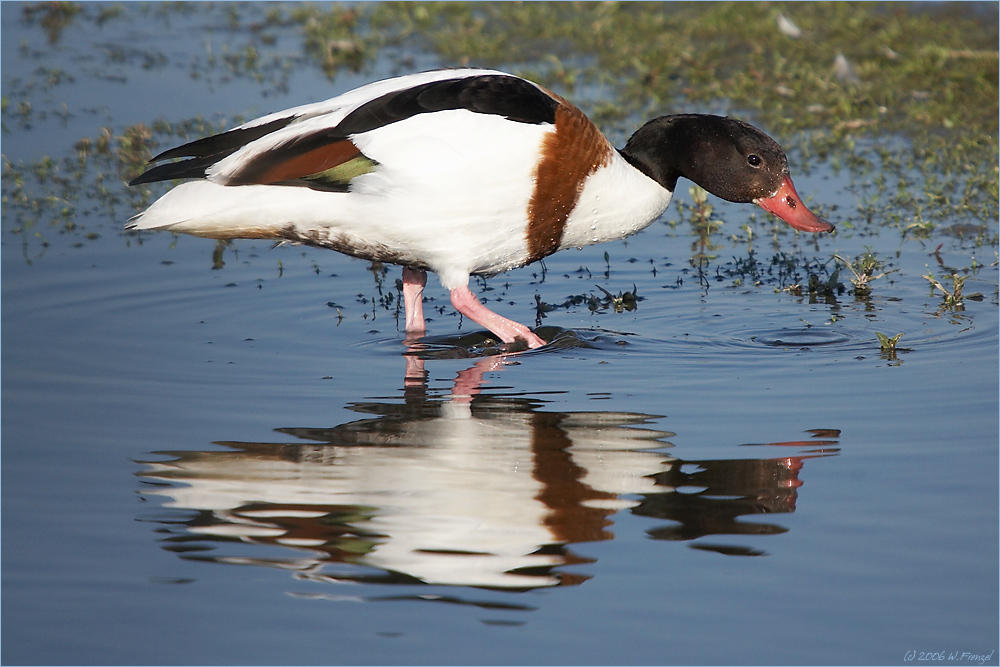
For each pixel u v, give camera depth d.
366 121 8.28
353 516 6.00
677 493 6.20
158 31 21.11
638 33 19.06
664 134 9.22
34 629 5.06
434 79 8.59
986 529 5.75
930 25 18.27
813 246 11.66
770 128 15.27
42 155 14.78
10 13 22.22
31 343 9.01
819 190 13.10
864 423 7.13
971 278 10.41
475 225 8.50
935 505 6.01
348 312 9.98
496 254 8.80
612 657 4.78
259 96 16.83
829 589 5.25
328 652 4.86
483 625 5.03
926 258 11.07
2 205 13.06
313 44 19.72
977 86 16.09
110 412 7.56
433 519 5.96
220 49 19.72
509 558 5.55
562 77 17.27
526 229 8.70
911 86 16.42
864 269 10.22
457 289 8.81
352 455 6.79
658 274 10.99
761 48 17.86
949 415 7.22
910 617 5.02
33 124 15.95
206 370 8.42
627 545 5.69
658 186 9.26
